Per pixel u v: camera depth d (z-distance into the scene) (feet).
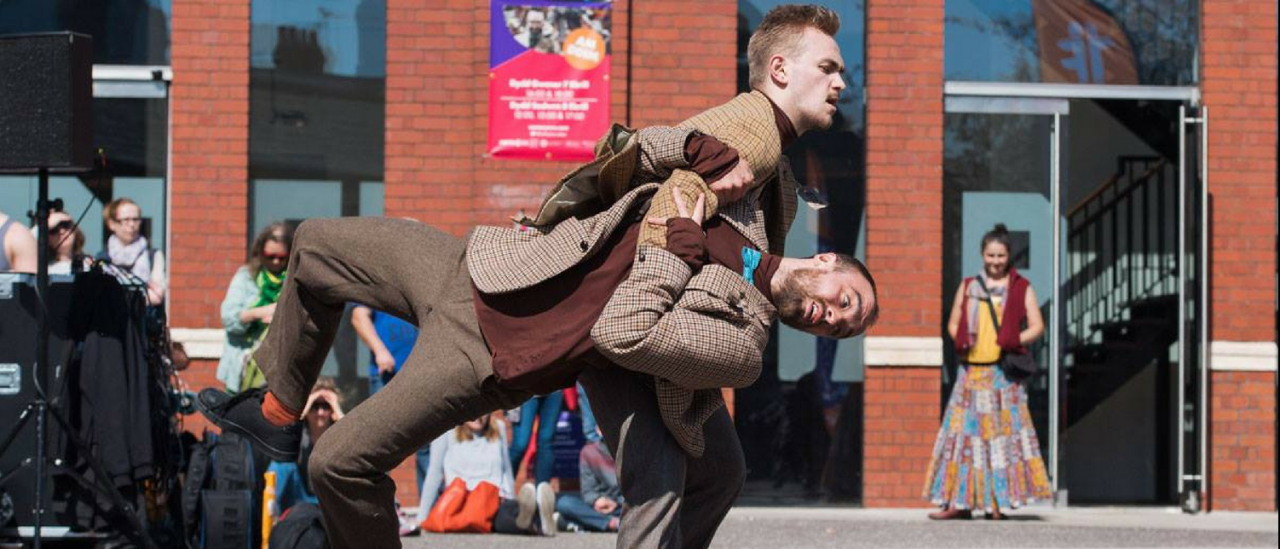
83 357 28.73
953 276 47.14
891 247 46.32
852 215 46.62
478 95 45.78
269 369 22.15
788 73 20.25
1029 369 43.78
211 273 45.42
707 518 21.12
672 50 46.03
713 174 19.26
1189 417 47.26
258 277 41.16
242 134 45.70
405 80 45.83
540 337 19.52
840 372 46.78
